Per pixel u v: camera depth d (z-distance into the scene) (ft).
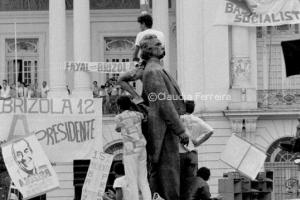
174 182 53.98
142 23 65.41
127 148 58.49
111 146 178.70
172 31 196.24
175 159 54.08
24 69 201.16
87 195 72.64
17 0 201.77
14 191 105.29
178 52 178.19
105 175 72.49
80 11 185.68
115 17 201.36
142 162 58.75
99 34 200.95
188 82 174.19
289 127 171.32
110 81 185.57
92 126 97.35
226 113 168.86
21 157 70.59
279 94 173.37
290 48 74.13
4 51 201.46
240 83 172.65
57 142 96.53
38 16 201.36
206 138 72.74
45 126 97.60
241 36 173.78
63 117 97.66
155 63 54.54
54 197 173.47
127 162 58.54
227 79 173.47
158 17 185.47
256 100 171.73
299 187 84.48
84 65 178.19
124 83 57.57
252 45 175.42
